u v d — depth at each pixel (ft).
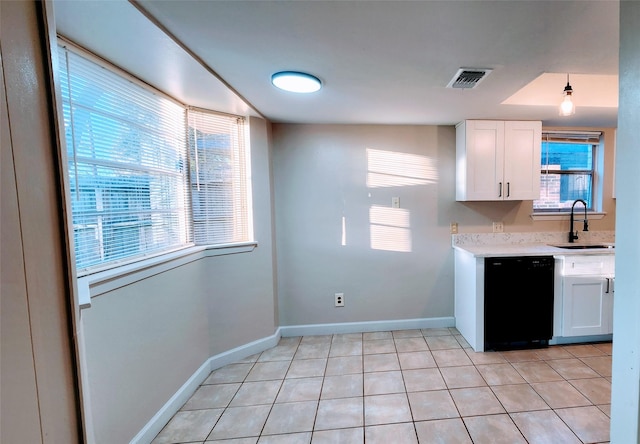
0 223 1.21
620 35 2.72
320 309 9.47
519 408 5.81
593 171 10.06
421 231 9.48
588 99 7.47
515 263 7.97
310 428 5.49
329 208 9.26
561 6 3.57
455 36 4.23
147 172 5.91
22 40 1.33
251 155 8.12
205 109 7.34
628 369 2.76
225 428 5.56
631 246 2.69
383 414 5.76
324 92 6.38
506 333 8.07
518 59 4.91
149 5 3.51
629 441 2.78
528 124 8.62
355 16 3.76
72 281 1.61
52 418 1.48
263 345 8.47
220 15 3.73
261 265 8.40
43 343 1.43
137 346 5.13
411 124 9.14
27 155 1.35
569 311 8.11
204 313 7.27
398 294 9.57
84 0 3.37
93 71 4.70
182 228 7.04
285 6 3.56
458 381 6.74
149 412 5.36
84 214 4.55
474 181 8.63
